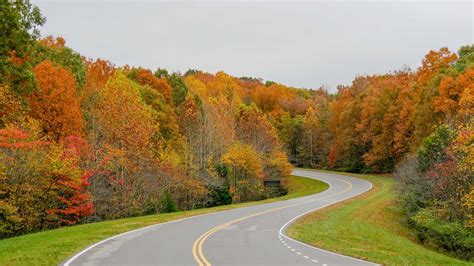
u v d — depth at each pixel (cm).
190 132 5534
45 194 2942
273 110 11050
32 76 3438
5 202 2728
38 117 3722
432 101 5603
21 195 2781
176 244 1894
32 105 3725
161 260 1499
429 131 5534
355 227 2952
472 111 3762
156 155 4562
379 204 4275
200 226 2647
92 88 4600
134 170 3853
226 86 10012
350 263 1550
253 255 1652
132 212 3831
